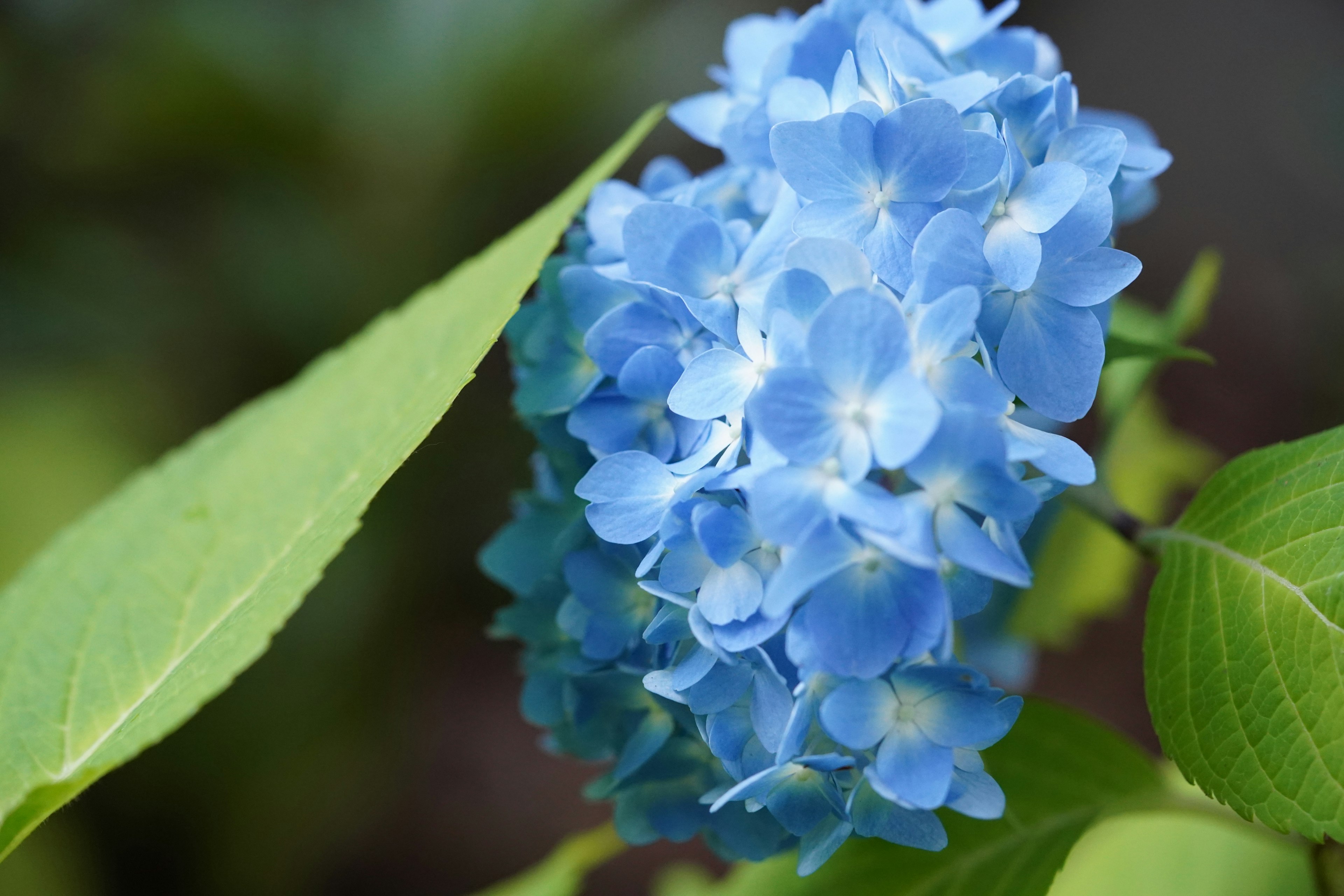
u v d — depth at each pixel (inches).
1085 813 30.1
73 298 82.7
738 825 27.5
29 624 30.2
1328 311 86.5
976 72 27.5
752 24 29.8
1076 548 35.3
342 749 77.2
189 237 85.7
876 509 25.1
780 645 26.2
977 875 29.9
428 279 84.6
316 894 79.4
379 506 81.4
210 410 84.0
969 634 33.5
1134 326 34.7
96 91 80.2
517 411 28.5
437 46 81.7
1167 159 28.1
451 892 80.0
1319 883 29.1
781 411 25.3
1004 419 26.0
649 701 27.7
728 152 28.1
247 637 26.0
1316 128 98.6
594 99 85.5
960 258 26.1
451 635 89.3
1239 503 28.4
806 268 26.0
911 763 25.6
